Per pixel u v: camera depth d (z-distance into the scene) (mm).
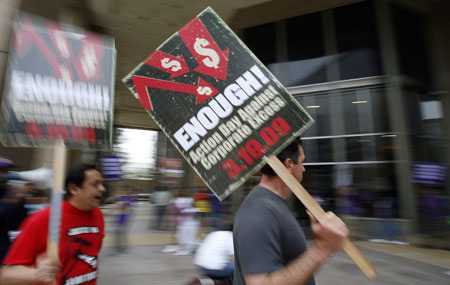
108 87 1664
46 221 1659
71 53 1608
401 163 8305
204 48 1501
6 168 2660
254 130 1384
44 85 1517
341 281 4742
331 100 9547
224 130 1412
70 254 1708
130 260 5734
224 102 1438
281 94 1395
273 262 1098
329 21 9812
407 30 9297
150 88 1499
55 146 1494
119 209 6719
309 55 9961
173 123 1459
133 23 8531
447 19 9086
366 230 8367
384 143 8672
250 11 9680
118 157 9938
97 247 1907
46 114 1499
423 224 7891
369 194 8625
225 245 2541
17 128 1434
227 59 1476
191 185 11047
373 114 8938
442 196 8070
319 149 9461
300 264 1048
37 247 1618
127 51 10211
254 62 1447
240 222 1236
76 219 1792
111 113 1649
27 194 3389
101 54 1682
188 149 1430
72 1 7551
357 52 9367
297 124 1355
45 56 1541
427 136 8617
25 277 1483
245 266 1116
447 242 7277
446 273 5305
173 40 1528
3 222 2471
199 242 6812
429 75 9180
